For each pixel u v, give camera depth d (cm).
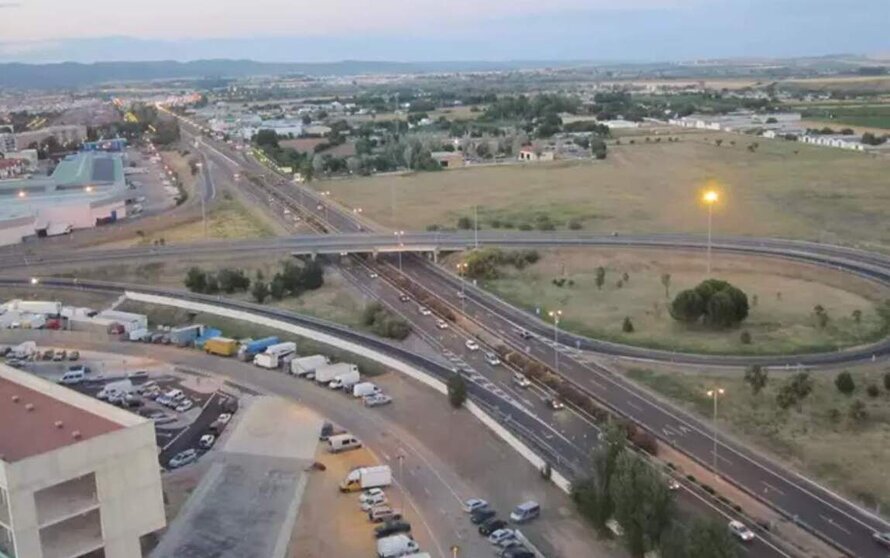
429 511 8250
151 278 16862
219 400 11119
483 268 16200
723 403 10150
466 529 7906
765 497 8056
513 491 8556
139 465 6216
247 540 7738
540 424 9825
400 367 11844
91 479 6328
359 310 14575
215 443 9775
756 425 9594
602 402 10325
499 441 9694
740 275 15450
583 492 7788
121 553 6194
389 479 8712
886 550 7188
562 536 7675
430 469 9088
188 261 17325
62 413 6575
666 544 6638
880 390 10269
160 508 6394
